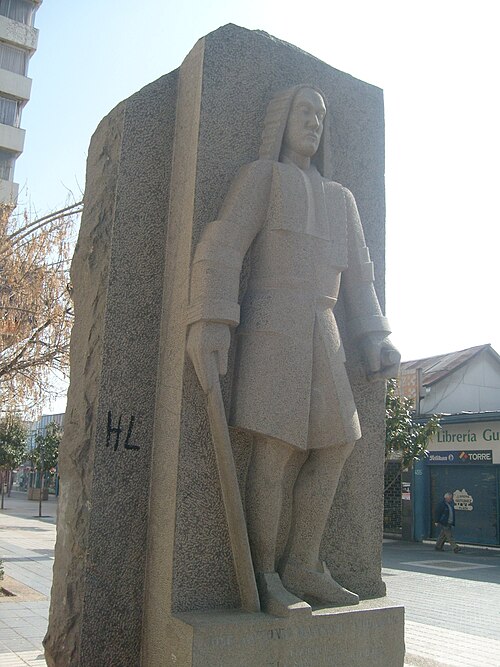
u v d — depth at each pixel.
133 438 2.78
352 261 3.03
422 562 12.66
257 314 2.68
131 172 2.97
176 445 2.59
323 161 3.12
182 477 2.56
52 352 7.82
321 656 2.49
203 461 2.61
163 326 2.88
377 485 3.11
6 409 8.45
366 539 3.03
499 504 15.60
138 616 2.67
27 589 7.76
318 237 2.82
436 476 17.12
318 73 3.36
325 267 2.82
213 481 2.62
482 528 15.88
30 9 22.97
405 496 17.39
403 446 12.46
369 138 3.51
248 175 2.77
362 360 3.05
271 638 2.39
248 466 2.70
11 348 7.92
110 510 2.69
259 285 2.73
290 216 2.76
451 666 4.93
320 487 2.73
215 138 2.89
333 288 2.85
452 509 15.09
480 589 9.29
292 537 2.73
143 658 2.61
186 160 2.93
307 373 2.67
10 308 7.56
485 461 15.91
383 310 3.36
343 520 2.99
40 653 4.87
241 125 2.99
